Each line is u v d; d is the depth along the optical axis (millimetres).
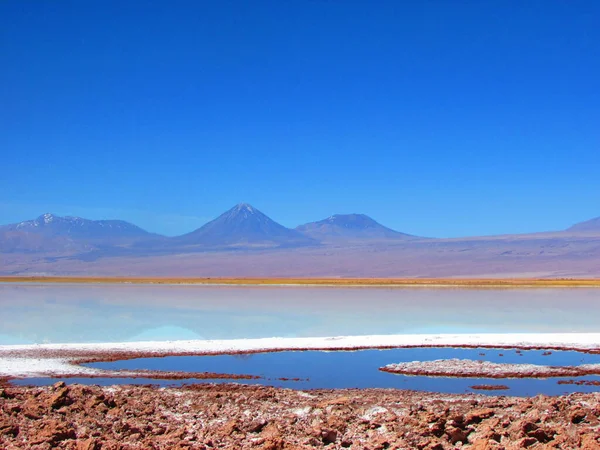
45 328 40719
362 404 19031
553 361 28125
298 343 32250
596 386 23344
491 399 19953
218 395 20109
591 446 12828
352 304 58094
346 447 14484
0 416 16062
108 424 16000
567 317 46969
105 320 45156
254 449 13773
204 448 13734
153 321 44594
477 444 13477
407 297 66688
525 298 64938
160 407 18484
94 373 25453
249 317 47156
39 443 13867
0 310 52062
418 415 16938
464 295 69500
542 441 14016
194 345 31625
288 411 18094
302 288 84375
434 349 31016
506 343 32312
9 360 27844
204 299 64188
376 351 30516
